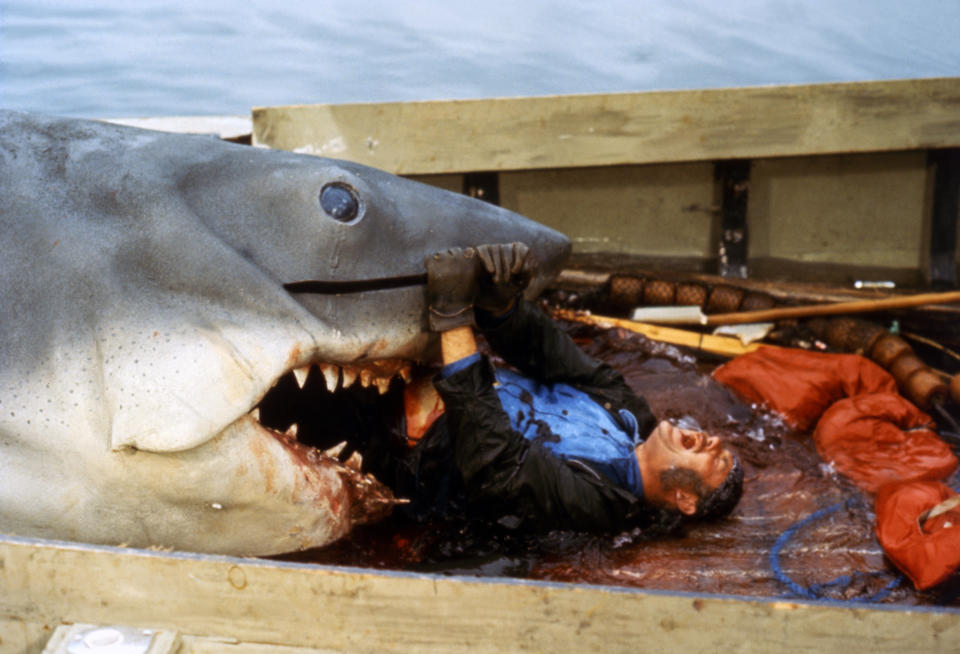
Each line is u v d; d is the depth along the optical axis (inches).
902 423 146.1
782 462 142.6
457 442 120.5
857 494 135.0
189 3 516.1
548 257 128.2
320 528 111.2
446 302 114.4
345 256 108.7
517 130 184.9
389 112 183.6
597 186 193.0
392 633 83.7
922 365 159.9
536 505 122.5
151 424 92.7
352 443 128.6
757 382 155.0
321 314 107.3
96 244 98.5
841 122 182.5
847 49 437.1
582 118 184.2
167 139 110.0
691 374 161.6
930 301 170.2
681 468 126.6
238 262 101.9
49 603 86.2
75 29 457.4
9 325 96.3
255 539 107.3
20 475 96.0
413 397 130.8
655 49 443.2
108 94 370.9
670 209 193.6
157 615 85.4
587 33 472.4
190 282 99.7
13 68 394.3
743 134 183.6
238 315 100.3
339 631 84.1
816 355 157.9
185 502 100.0
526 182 193.3
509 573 118.6
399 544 121.0
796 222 193.0
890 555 120.4
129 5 505.7
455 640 83.4
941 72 406.9
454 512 126.8
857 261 193.8
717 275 191.0
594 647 82.7
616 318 179.0
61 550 84.7
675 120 183.6
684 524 130.3
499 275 114.8
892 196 190.9
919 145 182.9
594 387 142.1
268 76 403.2
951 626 80.2
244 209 106.3
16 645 87.8
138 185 102.7
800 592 116.1
